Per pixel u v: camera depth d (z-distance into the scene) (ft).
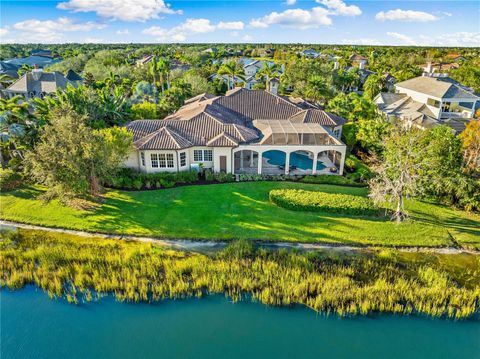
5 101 133.08
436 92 200.23
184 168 128.47
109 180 116.16
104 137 107.04
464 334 63.82
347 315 67.62
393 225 98.07
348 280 74.79
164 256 83.35
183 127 134.00
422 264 83.05
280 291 72.28
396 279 76.48
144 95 223.92
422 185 107.86
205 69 327.67
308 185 122.01
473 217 104.47
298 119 154.92
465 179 106.63
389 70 401.70
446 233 95.25
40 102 141.90
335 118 159.43
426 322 66.44
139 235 91.86
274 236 91.91
